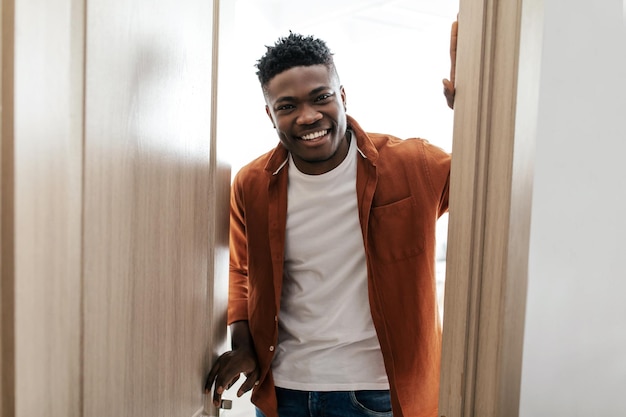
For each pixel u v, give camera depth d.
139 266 0.99
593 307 1.32
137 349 1.00
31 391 0.73
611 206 1.33
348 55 4.74
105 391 0.90
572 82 1.18
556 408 1.26
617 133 1.32
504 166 1.08
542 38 1.09
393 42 4.57
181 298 1.18
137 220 0.98
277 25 4.34
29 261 0.71
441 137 5.03
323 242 1.53
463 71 1.12
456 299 1.15
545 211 1.16
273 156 1.57
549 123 1.14
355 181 1.52
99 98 0.86
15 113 0.68
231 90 1.41
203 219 1.28
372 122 5.05
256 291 1.62
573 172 1.21
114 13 0.89
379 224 1.51
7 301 0.69
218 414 1.43
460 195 1.14
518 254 1.10
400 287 1.52
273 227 1.56
